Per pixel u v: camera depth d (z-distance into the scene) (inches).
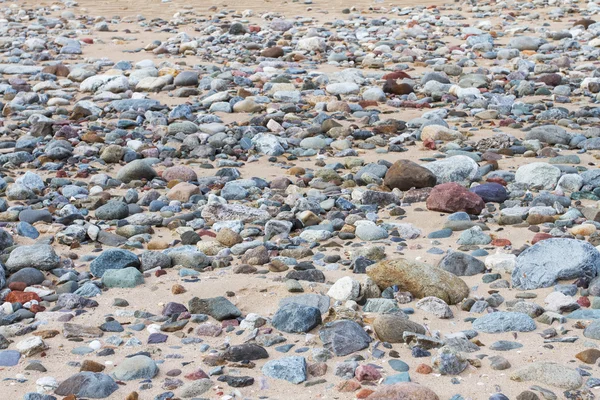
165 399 116.6
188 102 321.1
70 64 399.9
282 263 164.9
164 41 458.9
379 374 121.5
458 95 322.0
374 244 178.2
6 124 291.6
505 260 161.2
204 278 161.8
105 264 164.6
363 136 267.4
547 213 192.4
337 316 140.6
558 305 142.4
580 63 382.3
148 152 251.4
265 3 582.9
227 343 133.5
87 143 267.0
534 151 248.5
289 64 391.9
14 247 176.1
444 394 116.3
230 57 412.2
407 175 214.2
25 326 139.5
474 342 131.8
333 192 213.5
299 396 117.1
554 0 545.3
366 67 387.2
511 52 398.0
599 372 121.3
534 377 119.3
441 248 175.0
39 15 553.3
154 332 138.5
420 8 552.4
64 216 197.3
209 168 241.1
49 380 120.6
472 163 223.8
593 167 232.1
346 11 542.3
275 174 235.0
